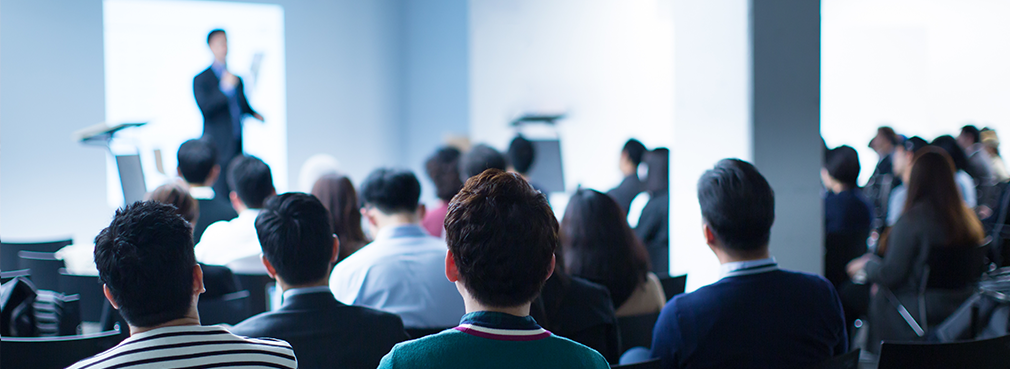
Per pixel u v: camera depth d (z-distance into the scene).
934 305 3.13
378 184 2.40
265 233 1.68
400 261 2.22
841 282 3.70
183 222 1.35
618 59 7.57
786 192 3.26
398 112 8.45
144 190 5.27
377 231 2.50
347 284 2.22
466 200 1.10
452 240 1.09
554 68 7.42
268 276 2.89
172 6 7.07
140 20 6.97
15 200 6.56
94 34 6.84
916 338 3.12
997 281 2.99
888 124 8.57
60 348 1.94
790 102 3.26
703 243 3.54
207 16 7.23
